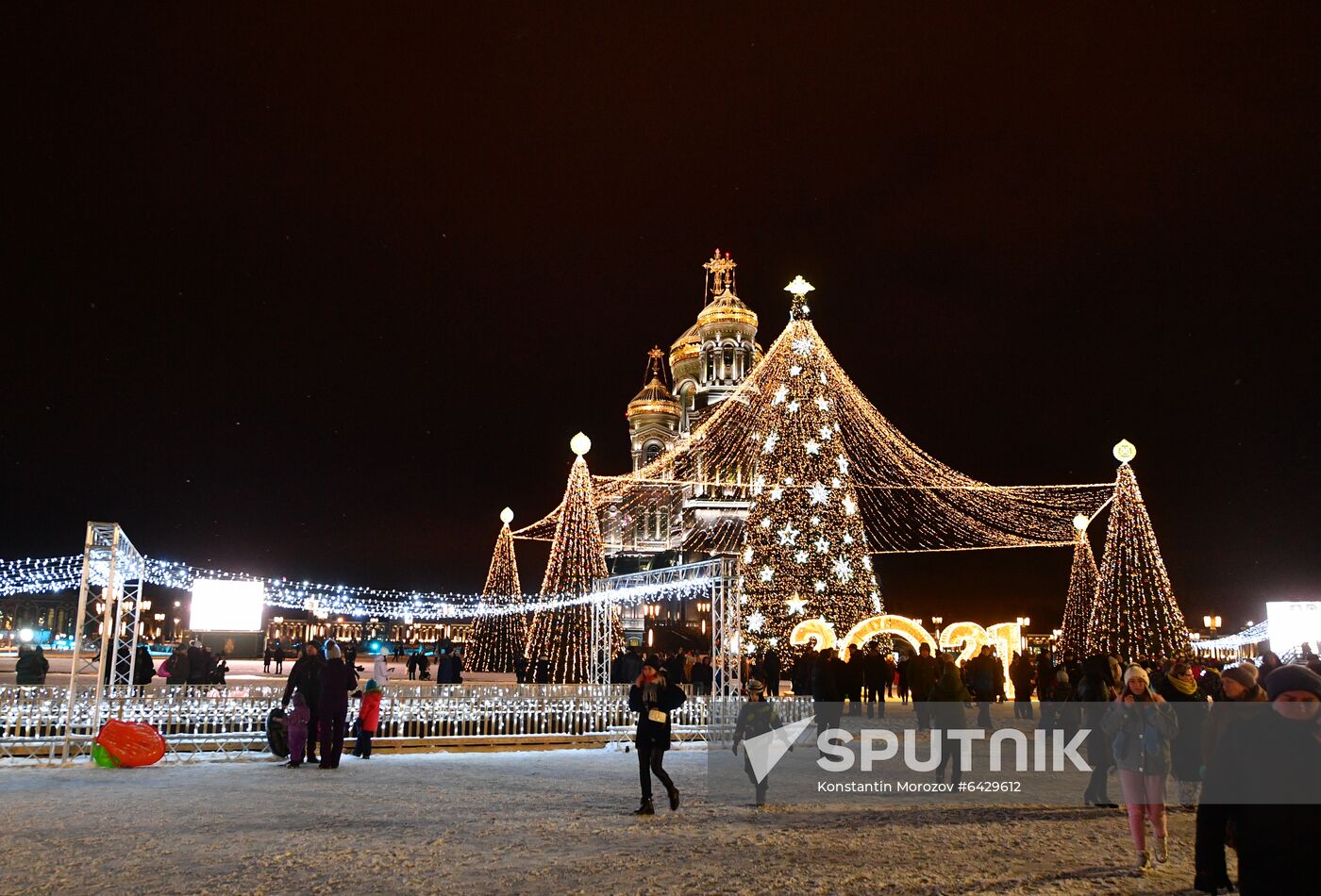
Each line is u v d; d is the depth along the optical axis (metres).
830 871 8.70
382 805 12.22
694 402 84.25
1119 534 35.91
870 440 35.84
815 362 35.91
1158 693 10.93
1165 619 35.00
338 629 75.81
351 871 8.55
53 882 8.15
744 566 34.66
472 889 7.94
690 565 24.12
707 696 22.45
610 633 29.17
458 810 11.82
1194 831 10.88
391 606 47.44
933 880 8.40
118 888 7.98
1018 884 8.31
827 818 11.48
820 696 19.59
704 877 8.41
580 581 40.75
